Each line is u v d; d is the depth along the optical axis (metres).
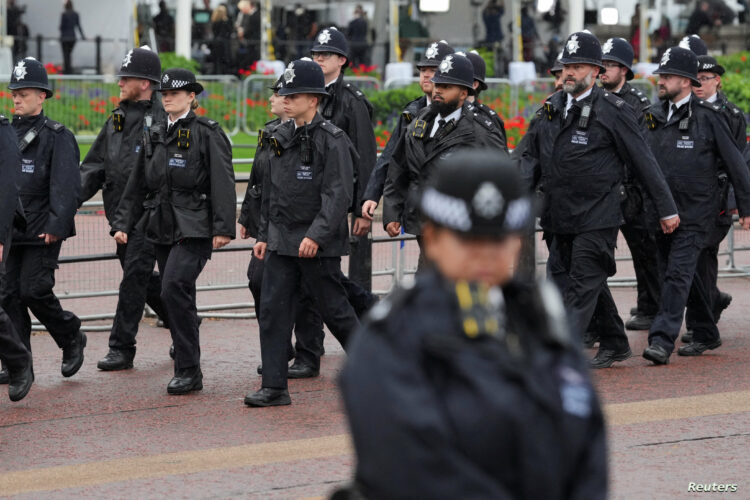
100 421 24.31
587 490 8.65
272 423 24.03
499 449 8.38
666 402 25.66
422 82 29.62
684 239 30.14
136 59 29.55
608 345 29.66
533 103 69.81
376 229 45.84
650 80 75.75
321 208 24.83
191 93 26.52
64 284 36.31
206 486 19.66
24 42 86.44
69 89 64.62
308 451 21.83
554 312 8.82
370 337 8.62
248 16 93.31
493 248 8.59
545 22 96.19
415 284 8.82
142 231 27.03
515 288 8.92
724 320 36.84
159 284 32.50
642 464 20.92
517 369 8.48
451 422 8.34
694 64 30.30
